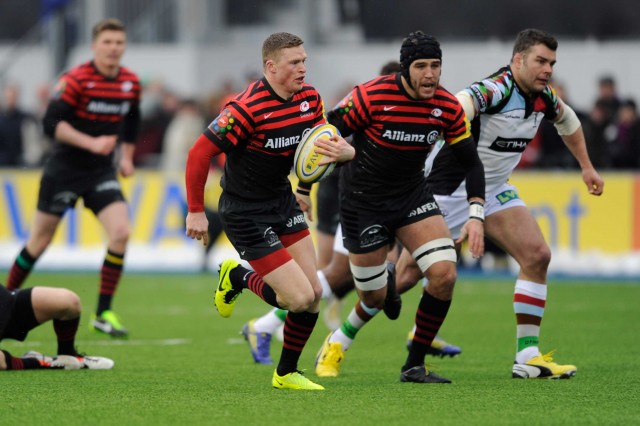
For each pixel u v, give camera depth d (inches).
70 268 2401.6
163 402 854.5
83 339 1360.7
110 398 875.4
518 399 870.4
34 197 2406.5
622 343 1304.1
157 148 2524.6
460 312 1670.8
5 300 986.7
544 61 1000.9
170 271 2383.1
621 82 2810.0
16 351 1234.0
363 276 995.9
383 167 956.0
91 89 1385.3
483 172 964.6
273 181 917.8
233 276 951.6
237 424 757.3
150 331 1456.7
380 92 941.2
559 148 2303.2
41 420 776.3
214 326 1518.2
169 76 2972.4
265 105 887.7
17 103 2623.0
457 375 1043.9
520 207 1041.5
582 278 2223.2
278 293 906.7
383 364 1147.3
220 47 2962.6
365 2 3014.3
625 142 2283.5
